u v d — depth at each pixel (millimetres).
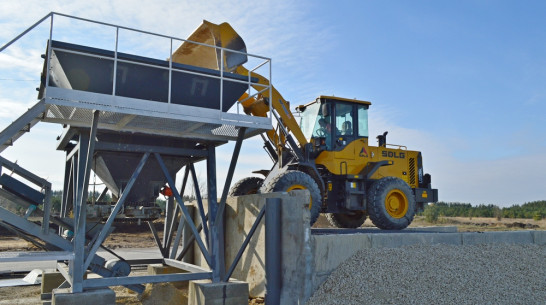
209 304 6816
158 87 6680
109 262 7887
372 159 12109
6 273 10680
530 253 9109
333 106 11703
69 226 7523
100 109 5887
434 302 6344
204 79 6977
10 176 6434
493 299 6707
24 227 6504
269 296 7055
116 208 6684
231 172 7293
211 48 8047
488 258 8297
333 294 6430
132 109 6078
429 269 7238
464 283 7039
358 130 12055
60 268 7473
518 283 7465
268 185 9562
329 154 11391
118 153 7402
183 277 7070
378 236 7730
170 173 8000
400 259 7324
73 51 5926
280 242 7148
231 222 9133
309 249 6570
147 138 7586
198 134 7418
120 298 8547
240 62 8070
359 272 6809
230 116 6832
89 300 6145
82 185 6621
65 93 5707
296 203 6824
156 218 7773
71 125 6656
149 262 9586
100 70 6250
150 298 7520
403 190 11641
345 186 11305
